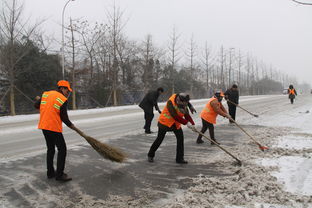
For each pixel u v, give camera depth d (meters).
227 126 10.32
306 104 21.86
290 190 3.85
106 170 5.01
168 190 4.02
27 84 22.22
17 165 5.36
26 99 22.61
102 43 30.36
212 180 4.28
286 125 10.27
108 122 12.34
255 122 11.31
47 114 4.37
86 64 28.73
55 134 4.37
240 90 58.84
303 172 4.57
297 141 7.05
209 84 50.97
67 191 4.00
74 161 5.61
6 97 21.45
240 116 13.66
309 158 5.40
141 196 3.80
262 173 4.56
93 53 28.67
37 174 4.79
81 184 4.29
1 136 8.76
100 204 3.55
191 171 4.91
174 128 5.37
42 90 23.59
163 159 5.77
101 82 28.78
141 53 34.19
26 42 18.27
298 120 11.66
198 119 12.69
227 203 3.47
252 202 3.47
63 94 4.68
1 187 4.15
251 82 64.31
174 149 6.72
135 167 5.19
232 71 55.94
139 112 17.83
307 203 3.42
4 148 6.93
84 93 27.91
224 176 4.59
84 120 13.02
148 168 5.12
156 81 36.19
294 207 3.32
